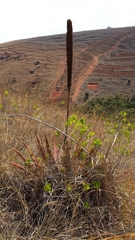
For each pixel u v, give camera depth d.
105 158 2.79
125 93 44.47
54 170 2.65
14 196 2.52
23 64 59.09
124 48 69.81
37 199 2.50
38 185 2.55
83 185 2.54
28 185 2.63
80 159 2.75
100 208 2.52
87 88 45.19
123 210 2.48
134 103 15.38
